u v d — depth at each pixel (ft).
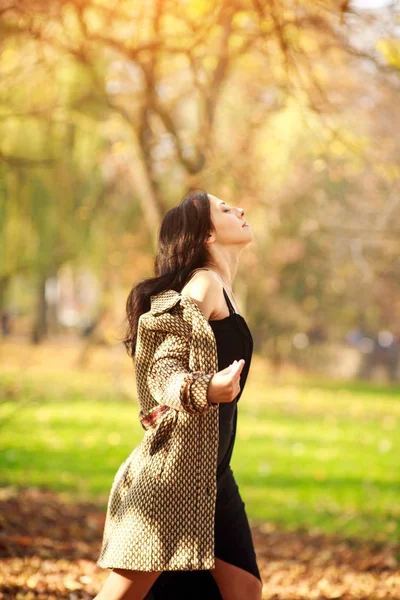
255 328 115.24
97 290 116.57
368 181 60.49
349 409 82.89
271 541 28.53
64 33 26.68
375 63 24.29
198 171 34.42
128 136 39.32
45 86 39.17
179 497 11.12
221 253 12.51
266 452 51.98
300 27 21.85
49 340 155.33
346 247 90.79
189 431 11.18
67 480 39.06
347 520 32.89
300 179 58.80
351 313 122.72
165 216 12.61
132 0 24.53
